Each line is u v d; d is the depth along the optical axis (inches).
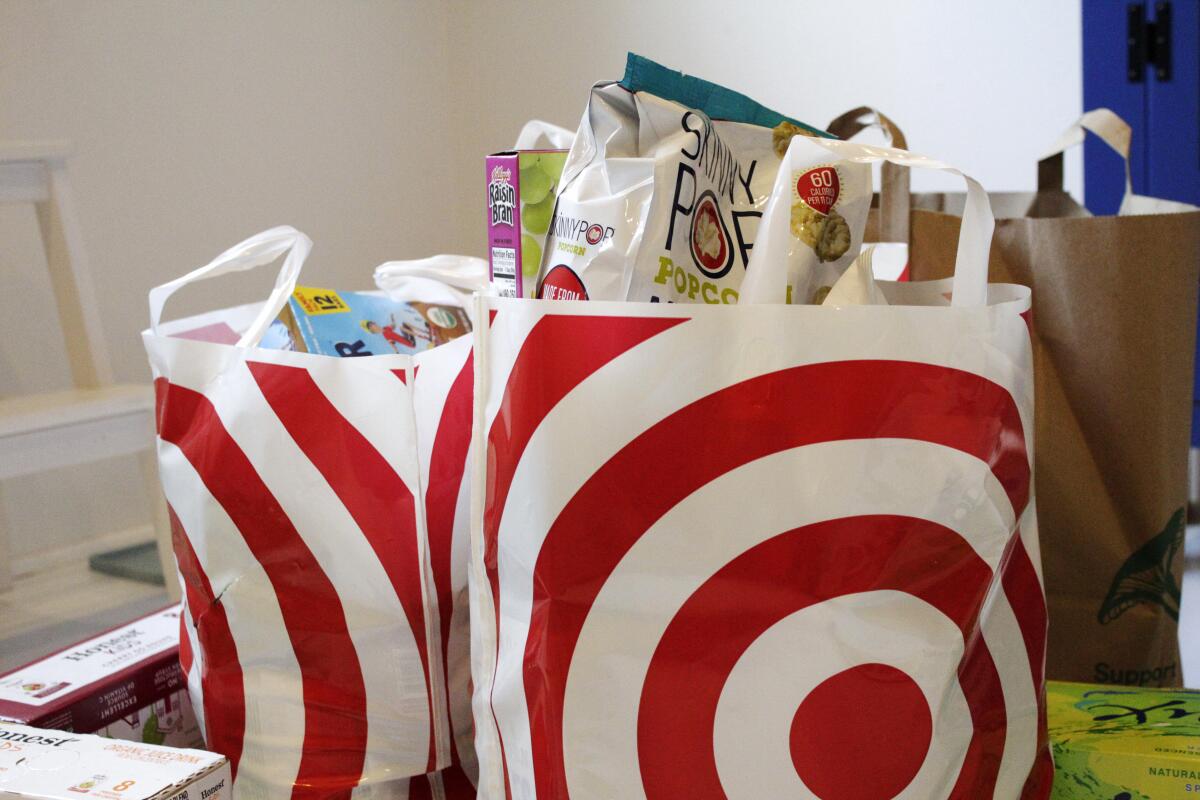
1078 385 31.8
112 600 64.7
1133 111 69.2
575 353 18.1
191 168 77.9
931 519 18.1
